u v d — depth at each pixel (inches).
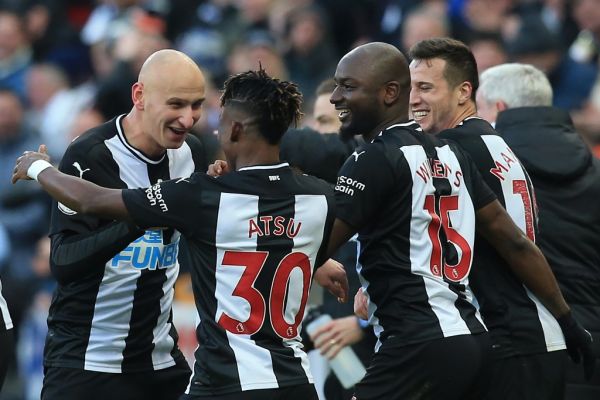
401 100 656.4
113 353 708.0
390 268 637.3
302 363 621.3
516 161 697.0
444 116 698.2
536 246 680.4
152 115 665.6
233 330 608.7
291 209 617.6
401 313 634.2
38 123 1440.7
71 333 709.9
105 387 708.0
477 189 663.1
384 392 638.5
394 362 634.2
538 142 754.8
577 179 757.3
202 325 619.5
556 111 764.0
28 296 1214.9
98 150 684.7
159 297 709.9
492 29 1364.4
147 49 1300.4
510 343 677.9
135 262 694.5
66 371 708.0
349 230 632.4
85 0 1705.2
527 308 682.8
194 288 623.5
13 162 1360.7
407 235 637.3
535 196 753.0
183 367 736.3
